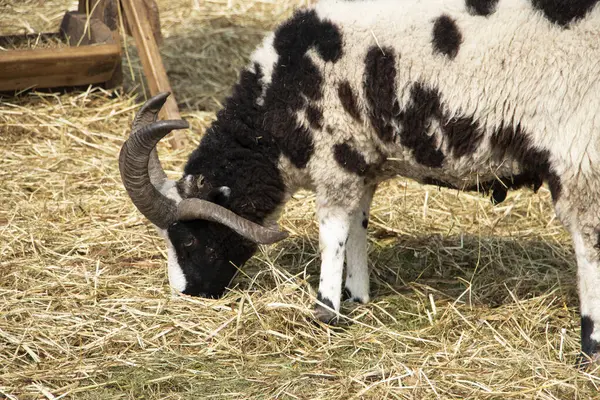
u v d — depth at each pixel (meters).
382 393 2.88
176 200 3.17
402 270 3.48
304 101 3.05
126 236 3.59
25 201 3.76
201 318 3.16
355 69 3.01
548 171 2.92
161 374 2.97
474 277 3.42
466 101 2.94
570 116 2.87
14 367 2.98
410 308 3.27
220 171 3.17
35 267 3.38
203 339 3.10
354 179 3.11
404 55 2.97
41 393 2.89
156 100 3.06
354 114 3.03
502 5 2.91
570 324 3.15
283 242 3.57
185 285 3.23
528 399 2.85
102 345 3.06
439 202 3.82
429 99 2.97
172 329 3.13
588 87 2.85
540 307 3.21
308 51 3.05
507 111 2.92
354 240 3.27
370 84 3.00
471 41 2.92
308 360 3.03
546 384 2.88
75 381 2.94
